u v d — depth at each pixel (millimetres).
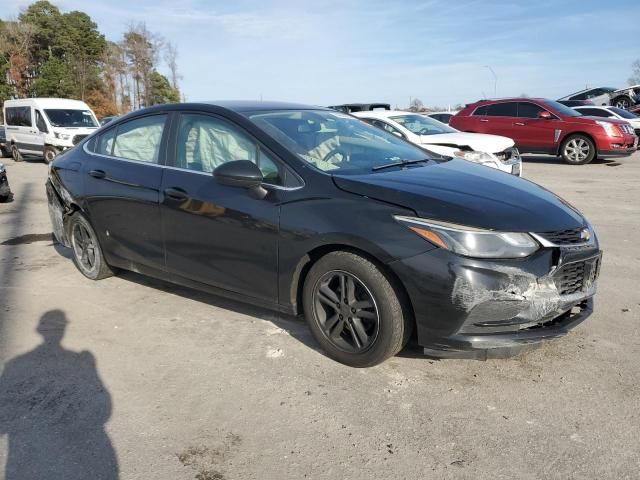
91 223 4758
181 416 2906
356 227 3082
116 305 4473
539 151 14719
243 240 3584
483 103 15336
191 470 2494
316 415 2885
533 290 2906
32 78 62312
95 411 2965
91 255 4965
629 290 4633
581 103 24438
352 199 3174
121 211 4391
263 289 3596
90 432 2781
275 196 3436
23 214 8742
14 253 6184
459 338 2938
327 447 2629
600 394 3029
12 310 4395
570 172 12805
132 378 3305
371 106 11656
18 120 19234
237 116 3830
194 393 3125
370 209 3096
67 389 3189
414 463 2502
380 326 3113
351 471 2461
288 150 3537
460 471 2443
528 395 3035
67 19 68688
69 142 17609
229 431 2771
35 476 2469
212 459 2566
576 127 14078
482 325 2922
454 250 2875
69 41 66000
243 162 3396
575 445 2602
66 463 2555
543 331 3020
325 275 3307
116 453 2619
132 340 3820
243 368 3393
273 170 3531
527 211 3082
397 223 2998
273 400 3033
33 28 62875
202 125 4008
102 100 62625
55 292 4797
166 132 4211
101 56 69312
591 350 3543
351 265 3154
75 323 4121
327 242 3193
